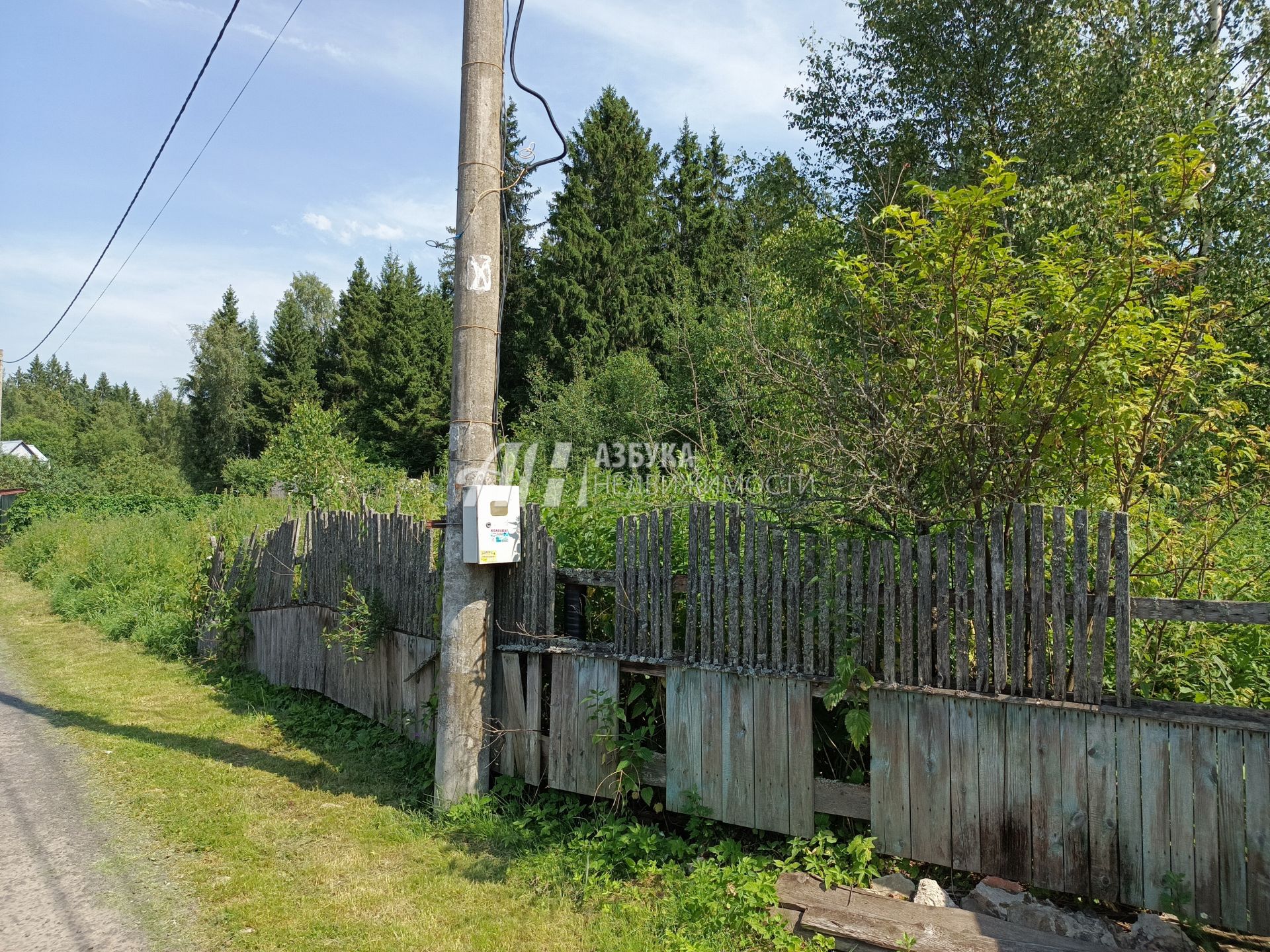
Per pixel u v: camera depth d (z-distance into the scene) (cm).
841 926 325
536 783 490
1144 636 385
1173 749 313
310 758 612
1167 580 400
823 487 454
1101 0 1107
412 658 615
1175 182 394
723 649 423
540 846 438
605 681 461
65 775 573
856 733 368
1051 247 448
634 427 1798
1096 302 370
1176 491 407
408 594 629
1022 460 385
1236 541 425
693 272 2841
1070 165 1082
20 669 945
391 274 4519
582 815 474
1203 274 855
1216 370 448
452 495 504
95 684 868
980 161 1158
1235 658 383
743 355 596
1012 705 345
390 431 3672
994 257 399
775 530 407
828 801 389
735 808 412
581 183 2975
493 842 452
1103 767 325
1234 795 302
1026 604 349
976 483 400
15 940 356
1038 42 1106
